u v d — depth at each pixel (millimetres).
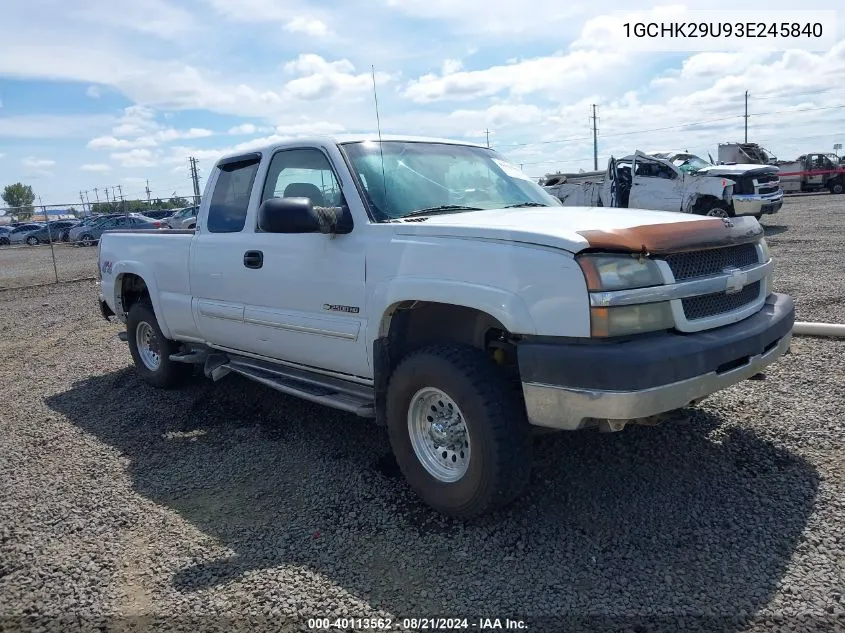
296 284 4301
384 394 3818
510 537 3309
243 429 5051
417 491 3617
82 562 3336
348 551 3303
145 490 4133
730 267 3512
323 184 4262
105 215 34094
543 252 3076
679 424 4391
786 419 4348
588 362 2920
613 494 3629
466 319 3727
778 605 2703
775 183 16281
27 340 9297
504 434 3186
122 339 6613
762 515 3328
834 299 7586
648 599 2793
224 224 5062
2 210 21938
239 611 2889
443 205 4199
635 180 17156
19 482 4328
